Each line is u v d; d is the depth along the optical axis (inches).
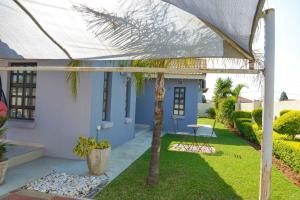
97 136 360.2
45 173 269.7
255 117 554.6
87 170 287.9
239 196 232.5
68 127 338.3
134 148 433.7
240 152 442.6
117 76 434.9
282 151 374.3
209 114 1334.9
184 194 231.8
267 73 115.3
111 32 144.2
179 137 594.6
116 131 442.0
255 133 523.8
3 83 354.6
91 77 333.4
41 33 162.2
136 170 299.1
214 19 110.7
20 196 207.9
